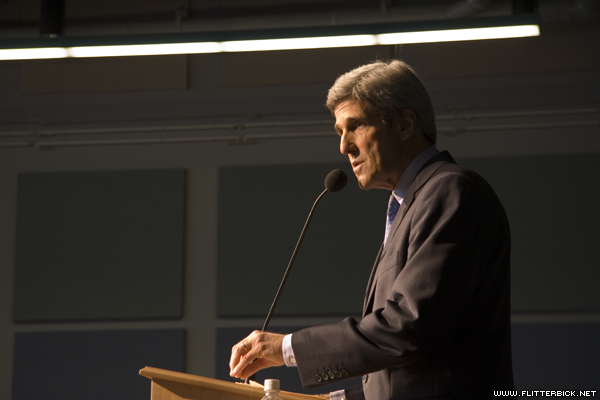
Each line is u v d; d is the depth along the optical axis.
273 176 11.39
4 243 11.75
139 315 11.23
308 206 11.25
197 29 10.84
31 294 11.49
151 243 11.43
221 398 2.68
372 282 3.06
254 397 2.66
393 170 3.21
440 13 10.12
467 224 2.73
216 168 11.61
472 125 11.23
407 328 2.56
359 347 2.64
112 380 11.10
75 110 12.03
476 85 11.34
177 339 11.05
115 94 12.02
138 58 12.05
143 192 11.59
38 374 11.25
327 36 6.88
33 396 11.18
